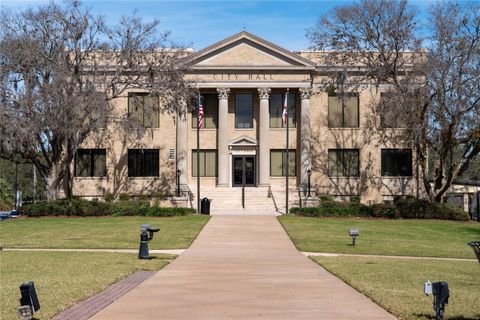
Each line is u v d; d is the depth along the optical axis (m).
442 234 37.22
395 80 48.53
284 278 18.14
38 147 52.19
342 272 19.36
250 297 14.60
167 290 15.59
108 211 47.44
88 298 14.24
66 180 56.81
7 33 44.53
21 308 10.30
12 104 44.06
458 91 44.78
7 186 77.56
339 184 60.62
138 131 50.31
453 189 75.75
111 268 19.92
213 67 58.88
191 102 56.09
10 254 24.91
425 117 46.41
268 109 59.59
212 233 35.28
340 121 60.94
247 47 59.22
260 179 59.38
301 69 59.00
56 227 38.72
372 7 49.28
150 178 60.44
